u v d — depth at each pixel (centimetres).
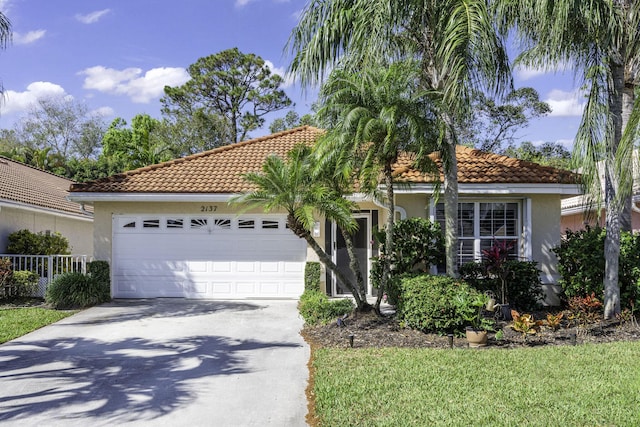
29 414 596
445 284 986
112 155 4416
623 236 1134
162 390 677
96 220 1445
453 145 1084
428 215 1338
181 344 929
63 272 1510
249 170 1520
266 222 1466
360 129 920
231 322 1121
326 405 597
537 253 1335
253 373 750
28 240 1634
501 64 1032
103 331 1037
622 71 1045
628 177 899
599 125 961
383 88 963
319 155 980
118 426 562
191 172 1519
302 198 1007
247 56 4212
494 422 539
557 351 826
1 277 1370
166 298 1451
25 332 1022
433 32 1034
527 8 948
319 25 1123
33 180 2194
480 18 932
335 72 1016
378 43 986
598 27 953
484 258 1209
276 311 1255
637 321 1071
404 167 1339
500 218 1358
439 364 752
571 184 1287
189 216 1462
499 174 1312
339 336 958
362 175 1002
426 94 966
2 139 5178
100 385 698
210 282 1460
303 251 1464
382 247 1253
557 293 1320
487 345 884
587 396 612
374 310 1073
